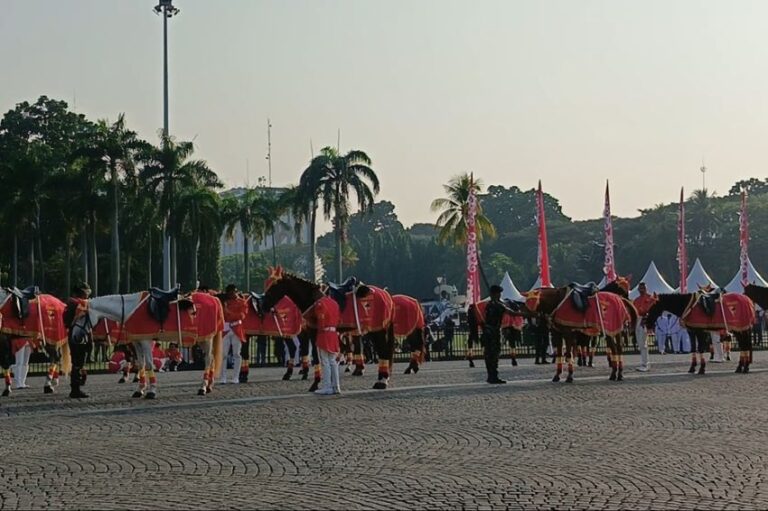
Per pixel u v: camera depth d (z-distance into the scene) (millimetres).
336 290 24922
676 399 21609
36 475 12930
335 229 61656
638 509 10422
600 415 18734
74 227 63750
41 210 64375
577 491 11398
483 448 14750
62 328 25094
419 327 30531
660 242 107938
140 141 58781
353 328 24578
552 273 126000
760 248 104062
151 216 62562
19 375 27234
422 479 12242
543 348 37031
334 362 23828
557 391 23844
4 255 75438
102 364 38000
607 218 50031
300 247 153000
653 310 30016
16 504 11102
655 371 30891
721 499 10852
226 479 12445
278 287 24219
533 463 13359
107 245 79812
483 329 26547
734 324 29047
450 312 65312
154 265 81062
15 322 23938
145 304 23203
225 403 21906
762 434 15961
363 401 21844
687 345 45375
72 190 60875
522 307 27859
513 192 160500
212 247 75688
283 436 16312
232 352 28094
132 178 58312
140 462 13852
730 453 14016
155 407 21250
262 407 20906
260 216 78125
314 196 61250
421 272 137750
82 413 20219
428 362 39625
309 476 12562
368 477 12430
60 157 72125
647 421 17750
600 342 47375
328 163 60938
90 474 12945
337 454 14320
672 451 14266
